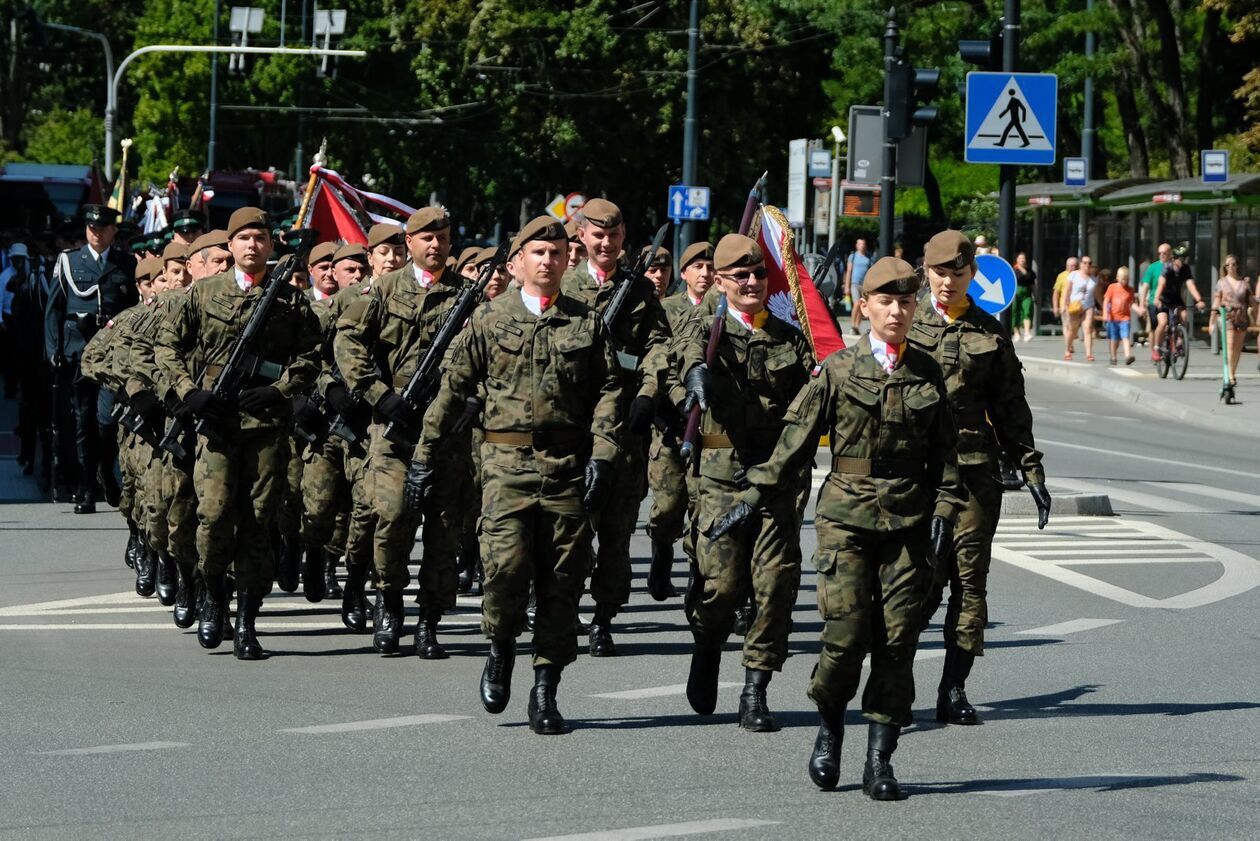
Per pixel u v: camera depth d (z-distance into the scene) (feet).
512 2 294.46
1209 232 222.28
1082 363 201.16
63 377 95.91
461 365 47.21
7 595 68.59
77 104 453.99
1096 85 274.77
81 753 43.01
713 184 309.42
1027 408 48.08
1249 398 163.63
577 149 300.40
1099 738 46.09
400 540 56.39
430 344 57.31
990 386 47.96
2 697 49.62
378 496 56.29
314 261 71.92
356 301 58.39
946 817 38.11
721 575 46.83
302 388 57.57
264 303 56.95
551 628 46.21
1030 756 44.09
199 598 62.49
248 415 56.65
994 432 48.49
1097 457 124.47
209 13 301.02
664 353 49.98
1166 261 183.11
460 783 40.52
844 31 292.20
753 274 47.47
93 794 39.17
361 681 52.60
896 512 39.78
